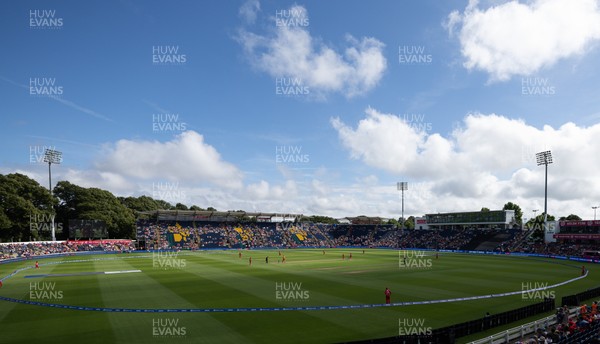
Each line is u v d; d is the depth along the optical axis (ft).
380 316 95.45
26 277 163.22
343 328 84.53
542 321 83.41
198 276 168.66
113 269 195.93
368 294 124.26
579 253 276.82
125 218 453.58
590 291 115.14
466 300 115.85
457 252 362.12
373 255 312.50
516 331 77.92
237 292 127.34
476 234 400.47
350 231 510.17
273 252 348.38
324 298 117.19
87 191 442.50
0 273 177.27
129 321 89.40
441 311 101.50
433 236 433.48
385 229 497.46
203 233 408.87
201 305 106.73
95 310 100.22
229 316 94.53
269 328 84.02
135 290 130.52
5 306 104.53
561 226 323.16
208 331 81.56
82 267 205.16
